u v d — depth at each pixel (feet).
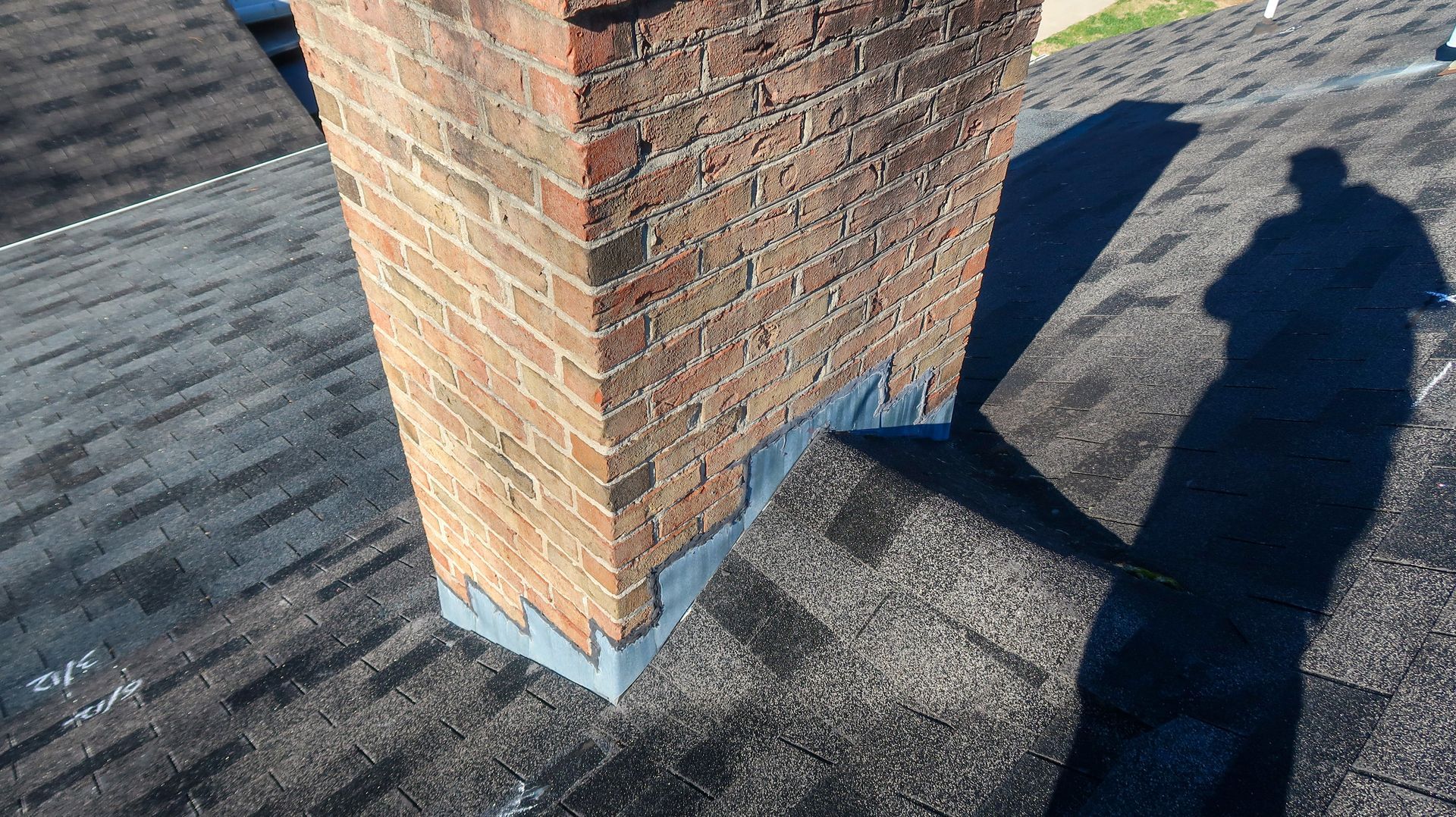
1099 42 45.91
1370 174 13.85
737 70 4.87
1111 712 5.86
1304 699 5.57
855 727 6.45
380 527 13.80
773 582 7.39
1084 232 16.47
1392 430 7.89
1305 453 8.08
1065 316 13.07
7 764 9.52
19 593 13.65
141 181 33.35
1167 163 19.03
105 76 35.68
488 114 4.77
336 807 7.56
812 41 5.21
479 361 6.46
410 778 7.64
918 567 7.06
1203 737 5.53
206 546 14.19
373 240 6.79
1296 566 6.77
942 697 6.36
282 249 24.82
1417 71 18.86
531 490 6.95
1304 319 10.31
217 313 21.63
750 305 6.07
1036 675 6.22
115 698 10.34
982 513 7.39
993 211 8.02
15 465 16.74
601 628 7.18
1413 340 9.14
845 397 7.87
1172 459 8.84
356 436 16.61
